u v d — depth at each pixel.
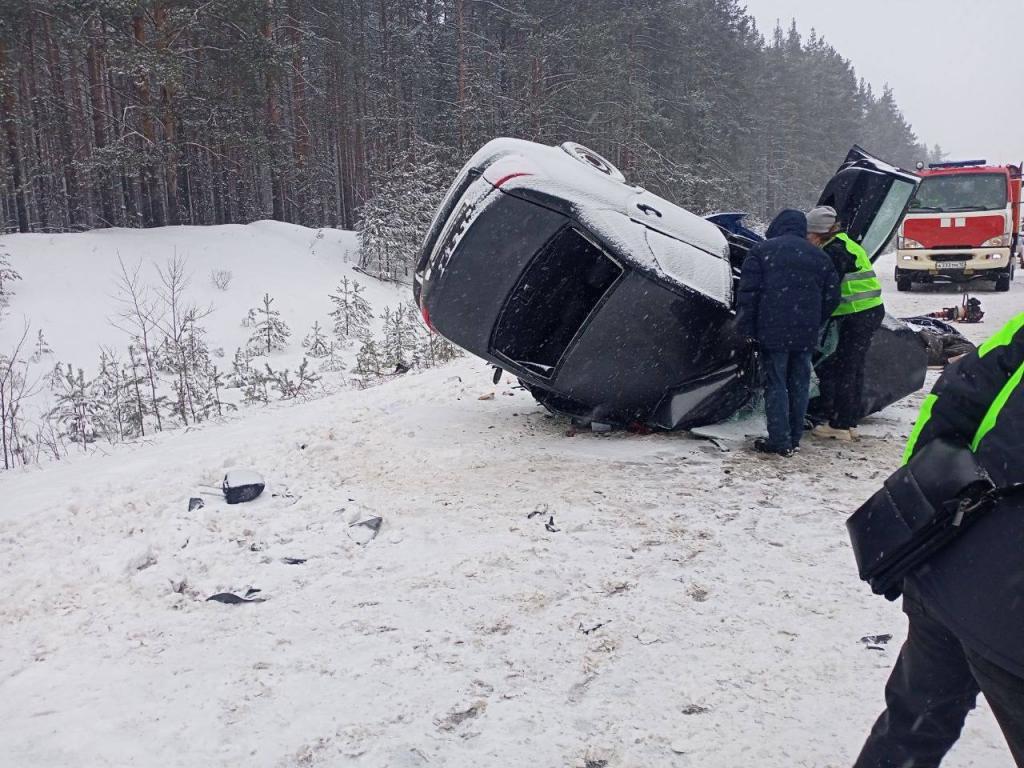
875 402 6.66
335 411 8.06
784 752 2.65
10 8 24.36
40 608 3.85
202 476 5.85
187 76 26.03
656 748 2.69
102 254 22.02
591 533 4.48
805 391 5.83
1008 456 1.69
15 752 2.74
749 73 50.59
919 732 2.01
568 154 6.44
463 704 2.96
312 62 36.69
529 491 5.22
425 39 37.84
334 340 18.97
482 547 4.35
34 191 36.00
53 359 16.06
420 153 31.19
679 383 6.27
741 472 5.48
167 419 11.02
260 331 18.05
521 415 7.36
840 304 6.07
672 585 3.84
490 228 5.75
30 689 3.15
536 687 3.05
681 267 5.91
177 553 4.41
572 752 2.68
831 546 4.23
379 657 3.30
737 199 38.34
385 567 4.18
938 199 17.20
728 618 3.52
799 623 3.46
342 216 44.09
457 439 6.56
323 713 2.93
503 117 31.41
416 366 13.65
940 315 11.96
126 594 3.98
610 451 6.09
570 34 31.41
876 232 7.23
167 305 19.47
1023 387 1.74
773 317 5.58
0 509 5.48
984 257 16.59
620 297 5.84
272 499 5.28
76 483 6.06
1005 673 1.65
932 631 1.89
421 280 6.44
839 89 71.94
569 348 6.02
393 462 6.05
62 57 32.59
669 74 37.53
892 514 1.89
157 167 26.12
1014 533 1.67
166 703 3.02
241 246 24.84
